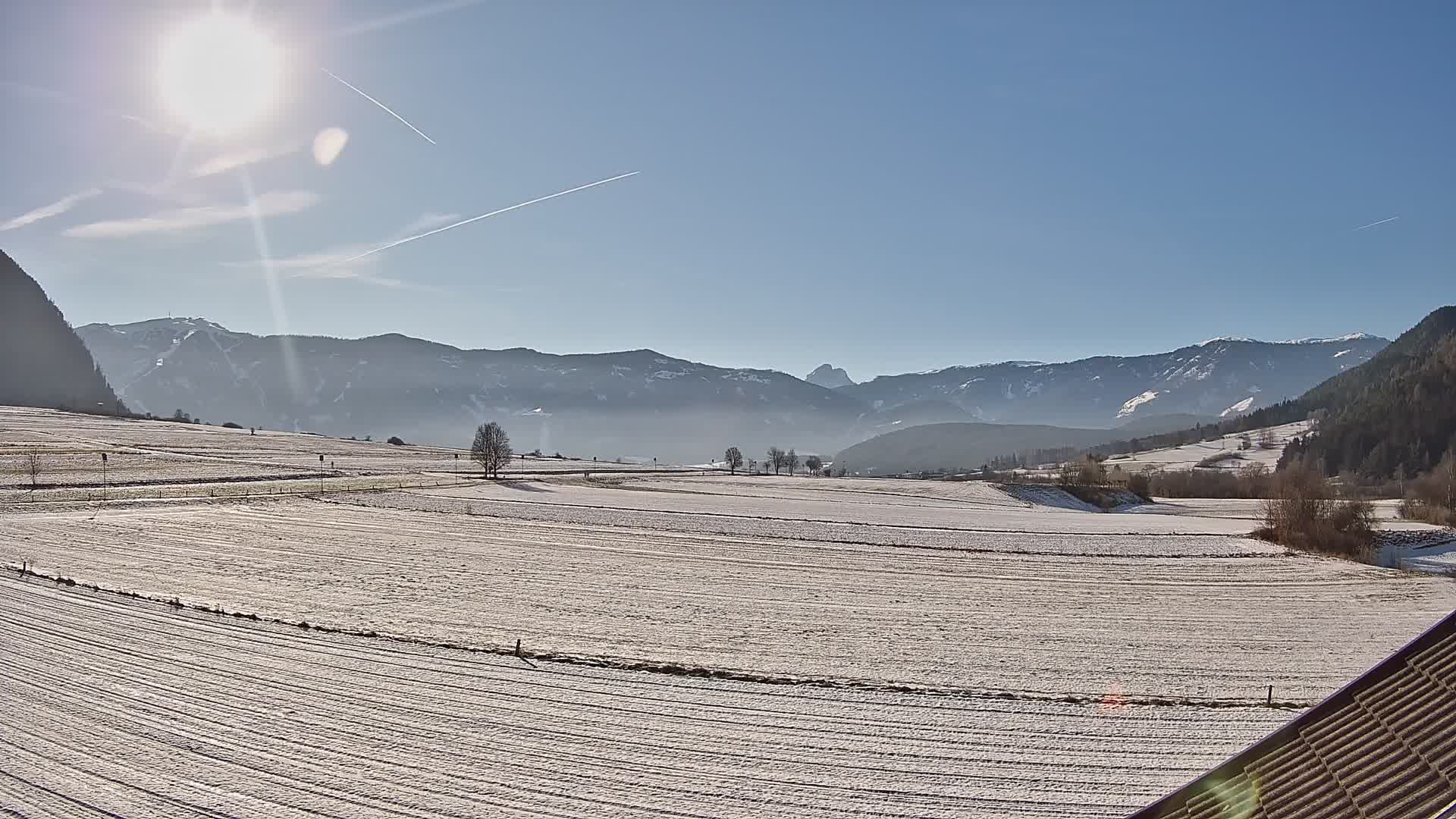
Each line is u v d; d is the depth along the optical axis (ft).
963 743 84.58
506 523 228.43
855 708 93.97
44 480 270.67
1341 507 236.02
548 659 107.76
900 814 69.92
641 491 348.18
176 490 264.93
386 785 71.82
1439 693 35.50
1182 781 76.64
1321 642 127.85
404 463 418.72
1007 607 148.36
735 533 225.97
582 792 71.92
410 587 148.25
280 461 384.47
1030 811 70.69
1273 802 37.19
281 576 152.87
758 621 133.08
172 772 72.59
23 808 65.46
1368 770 35.14
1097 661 115.65
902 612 142.10
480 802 69.46
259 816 65.77
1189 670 112.06
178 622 117.70
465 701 91.91
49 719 82.69
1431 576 185.88
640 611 136.87
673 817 68.39
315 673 98.73
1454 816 30.55
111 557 162.61
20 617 117.50
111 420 560.20
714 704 93.50
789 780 75.41
